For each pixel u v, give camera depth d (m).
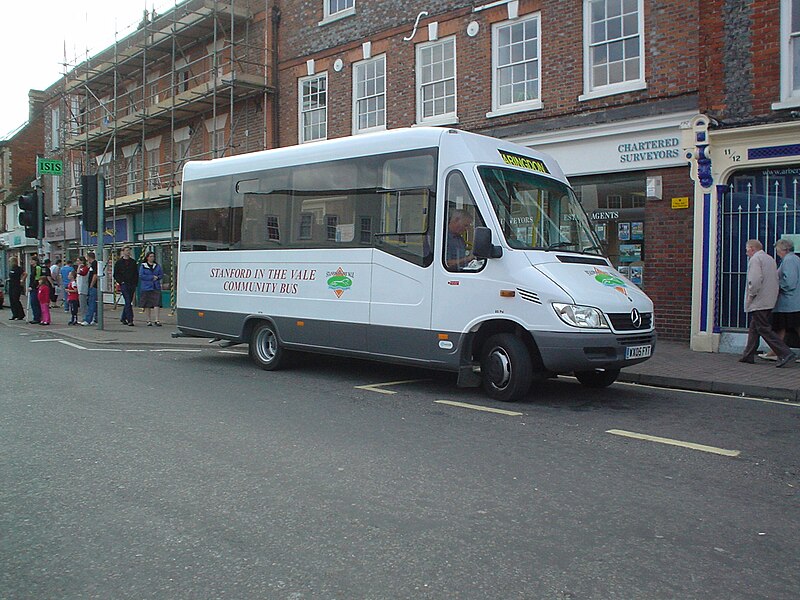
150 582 3.45
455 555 3.75
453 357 7.97
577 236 8.56
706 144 11.14
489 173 8.04
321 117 18.48
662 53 12.24
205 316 11.16
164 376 9.74
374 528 4.12
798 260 10.12
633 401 7.95
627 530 4.11
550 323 7.30
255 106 20.06
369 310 8.80
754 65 10.86
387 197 8.69
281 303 9.97
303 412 7.30
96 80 26.42
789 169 10.85
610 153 12.90
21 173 39.34
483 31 14.79
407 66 16.20
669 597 3.29
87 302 18.78
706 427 6.67
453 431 6.46
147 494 4.71
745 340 11.06
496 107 14.70
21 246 36.88
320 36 18.23
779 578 3.51
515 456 5.63
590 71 13.27
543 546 3.87
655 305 12.48
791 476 5.16
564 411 7.36
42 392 8.40
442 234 8.09
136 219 25.78
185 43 22.58
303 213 9.73
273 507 4.46
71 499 4.62
